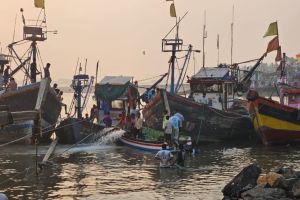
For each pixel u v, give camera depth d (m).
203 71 58.28
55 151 44.06
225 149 47.38
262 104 48.28
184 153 38.09
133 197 25.92
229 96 57.66
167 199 25.41
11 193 26.98
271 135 49.00
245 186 25.30
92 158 40.25
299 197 23.00
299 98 51.97
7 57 55.28
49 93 47.25
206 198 25.56
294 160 39.47
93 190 27.77
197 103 50.12
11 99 46.34
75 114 63.41
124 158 40.25
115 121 57.66
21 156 40.72
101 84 57.56
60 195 26.52
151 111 50.53
